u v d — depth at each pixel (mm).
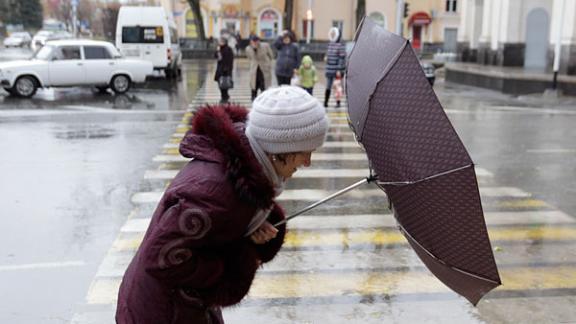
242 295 2115
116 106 15211
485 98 19344
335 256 5234
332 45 15203
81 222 6027
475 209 1956
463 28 30547
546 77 19797
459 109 16062
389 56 2158
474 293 2215
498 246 5547
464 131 12109
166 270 1892
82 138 10547
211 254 1974
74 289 4496
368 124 2150
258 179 1931
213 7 47719
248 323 4031
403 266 5035
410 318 4133
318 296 4449
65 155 9133
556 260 5223
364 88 2246
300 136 1979
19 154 9172
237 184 1910
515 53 24750
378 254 5301
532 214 6562
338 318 4117
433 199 2012
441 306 4312
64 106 14992
